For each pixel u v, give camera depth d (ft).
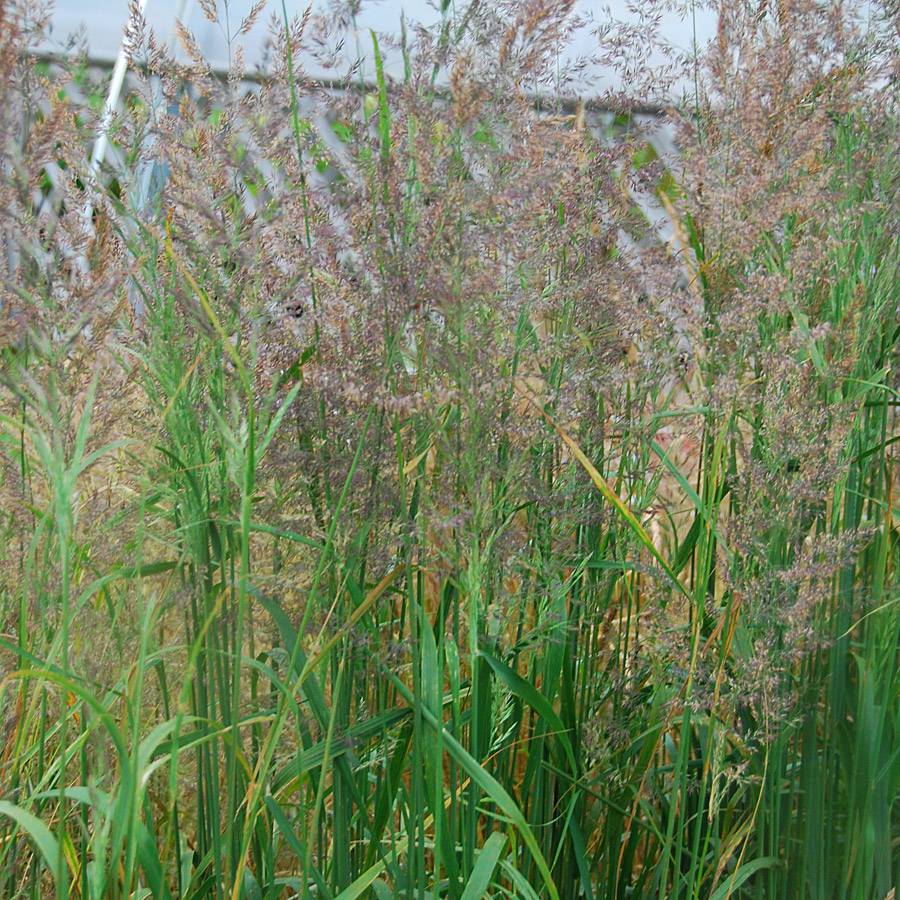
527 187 4.37
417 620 4.93
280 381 4.83
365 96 4.85
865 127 5.82
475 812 4.97
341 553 4.75
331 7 4.71
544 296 5.45
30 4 4.44
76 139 4.88
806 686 5.76
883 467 6.02
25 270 4.11
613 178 5.85
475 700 4.82
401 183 4.48
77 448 3.88
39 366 4.23
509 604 5.26
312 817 4.97
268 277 4.72
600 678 6.26
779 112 4.97
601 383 5.69
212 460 4.95
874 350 6.10
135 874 5.22
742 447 5.35
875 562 6.02
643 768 5.98
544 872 4.31
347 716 5.05
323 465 4.76
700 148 5.01
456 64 4.16
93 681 4.27
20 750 4.63
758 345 5.24
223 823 5.38
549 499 5.36
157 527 5.80
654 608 5.86
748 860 5.98
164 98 5.04
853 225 5.62
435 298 4.36
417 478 4.94
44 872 5.25
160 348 4.78
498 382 4.58
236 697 4.25
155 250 4.90
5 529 4.90
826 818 5.91
